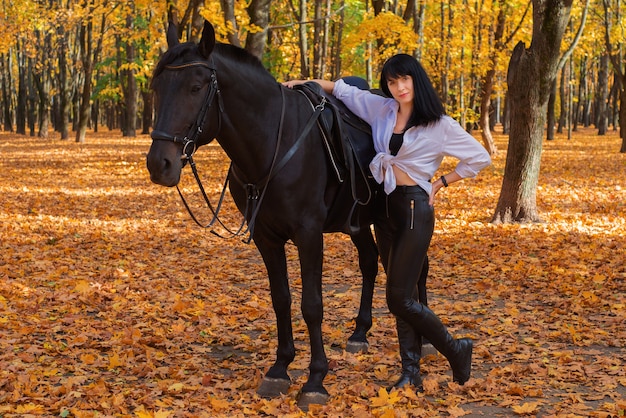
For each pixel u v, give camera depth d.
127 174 22.08
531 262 9.47
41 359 5.62
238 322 6.95
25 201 15.68
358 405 4.61
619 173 21.31
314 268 4.66
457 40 27.88
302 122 4.67
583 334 6.27
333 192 4.83
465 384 5.04
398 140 4.66
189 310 7.27
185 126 4.19
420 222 4.70
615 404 4.64
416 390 4.96
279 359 5.00
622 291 8.00
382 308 7.46
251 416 4.54
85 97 38.94
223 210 14.84
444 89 28.41
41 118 46.62
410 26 24.17
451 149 4.63
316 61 25.00
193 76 4.21
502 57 27.39
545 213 13.63
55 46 45.22
